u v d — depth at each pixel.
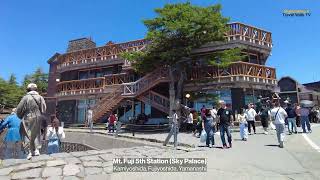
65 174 7.20
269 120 19.38
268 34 26.91
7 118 9.23
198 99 22.92
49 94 38.72
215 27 20.64
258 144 12.47
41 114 8.18
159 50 21.95
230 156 9.63
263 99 24.19
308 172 7.32
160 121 26.19
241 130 14.30
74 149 18.05
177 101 21.34
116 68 31.31
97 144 17.55
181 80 22.61
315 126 21.45
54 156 8.25
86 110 31.47
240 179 6.89
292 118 16.33
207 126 12.26
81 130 23.75
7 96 48.66
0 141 9.29
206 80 23.12
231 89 23.69
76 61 33.84
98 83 30.47
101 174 7.46
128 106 28.83
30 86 8.25
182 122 20.95
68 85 32.72
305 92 36.56
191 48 21.23
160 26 21.23
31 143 8.00
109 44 32.28
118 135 17.72
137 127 23.69
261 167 7.99
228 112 11.95
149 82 24.67
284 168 7.81
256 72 23.97
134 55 22.48
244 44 24.53
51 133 11.81
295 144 12.07
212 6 21.23
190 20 20.22
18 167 7.21
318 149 10.63
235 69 23.02
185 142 13.55
